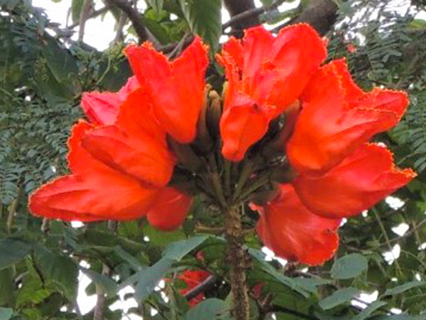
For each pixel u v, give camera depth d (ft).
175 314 2.85
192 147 1.85
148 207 1.86
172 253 2.55
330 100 1.81
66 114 2.91
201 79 1.83
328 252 1.99
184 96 1.80
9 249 2.77
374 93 1.89
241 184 1.86
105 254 2.94
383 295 2.75
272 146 1.84
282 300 2.78
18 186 2.81
